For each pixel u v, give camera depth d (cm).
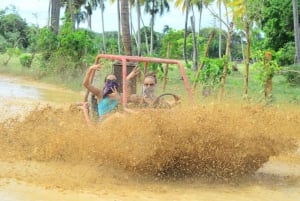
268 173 902
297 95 2231
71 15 4856
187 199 706
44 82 2873
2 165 839
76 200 666
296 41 3222
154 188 755
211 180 818
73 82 2661
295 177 880
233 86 2497
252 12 1969
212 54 7450
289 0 3416
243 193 759
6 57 4928
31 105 1653
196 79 2047
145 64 1005
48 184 738
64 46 3120
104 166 831
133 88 973
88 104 973
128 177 799
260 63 1873
